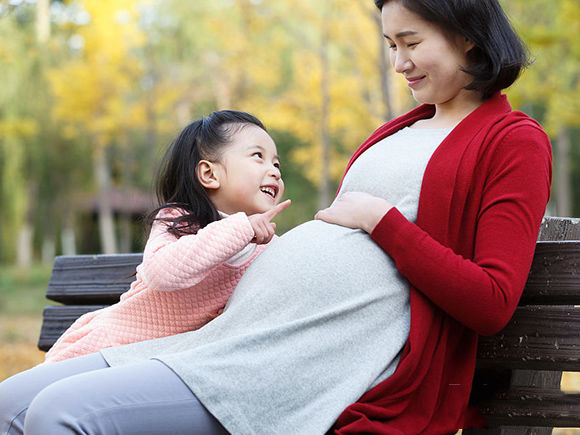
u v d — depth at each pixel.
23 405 1.80
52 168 26.25
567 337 1.71
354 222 1.76
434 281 1.62
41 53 20.17
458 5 1.78
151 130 21.22
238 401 1.57
